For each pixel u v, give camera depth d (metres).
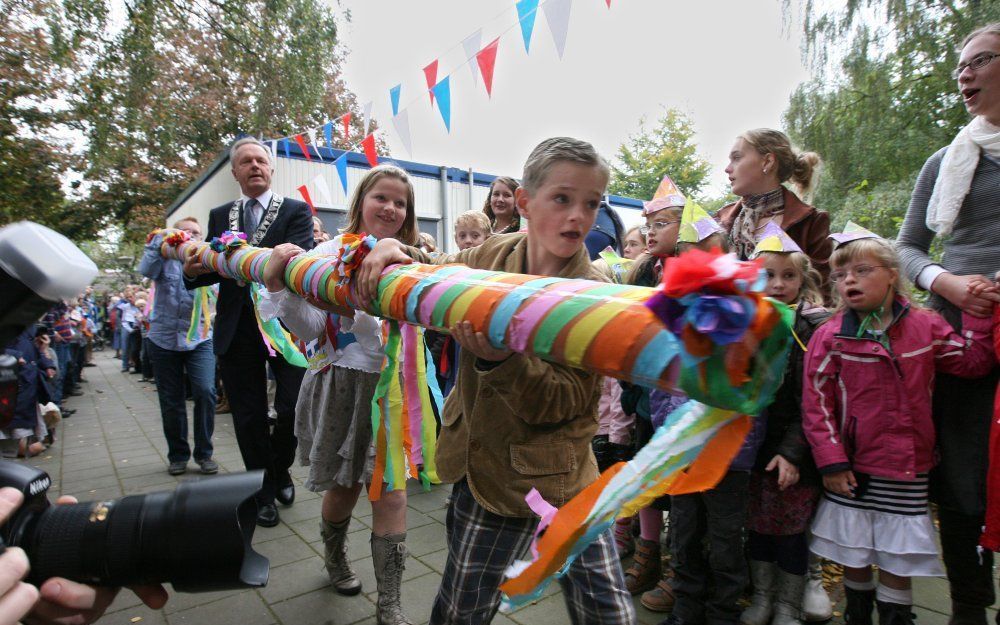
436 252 3.60
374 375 2.20
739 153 2.57
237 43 12.30
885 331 2.02
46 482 0.87
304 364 2.68
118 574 0.82
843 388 2.05
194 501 0.86
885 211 6.61
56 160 14.26
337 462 2.24
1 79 12.25
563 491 1.37
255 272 2.05
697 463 0.76
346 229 2.37
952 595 2.10
